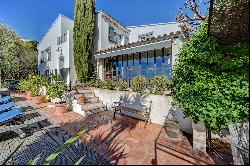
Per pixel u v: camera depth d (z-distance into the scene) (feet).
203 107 17.70
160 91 30.07
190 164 16.87
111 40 62.64
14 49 86.99
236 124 17.20
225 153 18.83
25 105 45.80
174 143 21.63
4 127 25.11
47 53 76.74
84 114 35.29
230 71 17.22
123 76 50.08
